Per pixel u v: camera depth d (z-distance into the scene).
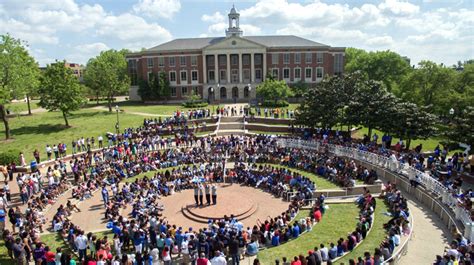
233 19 102.56
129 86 94.56
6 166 38.06
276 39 98.75
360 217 24.59
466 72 67.56
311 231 23.48
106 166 37.75
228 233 20.28
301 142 45.25
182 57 94.94
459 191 26.38
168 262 18.98
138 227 21.77
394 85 79.75
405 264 19.11
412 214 26.05
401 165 33.00
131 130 53.16
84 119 65.88
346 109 46.03
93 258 18.39
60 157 42.66
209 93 95.88
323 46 93.25
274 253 20.58
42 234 24.27
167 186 33.09
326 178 35.56
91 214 27.98
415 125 38.72
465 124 33.16
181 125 55.81
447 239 22.06
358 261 16.91
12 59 55.06
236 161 41.69
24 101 111.75
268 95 76.31
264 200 30.70
